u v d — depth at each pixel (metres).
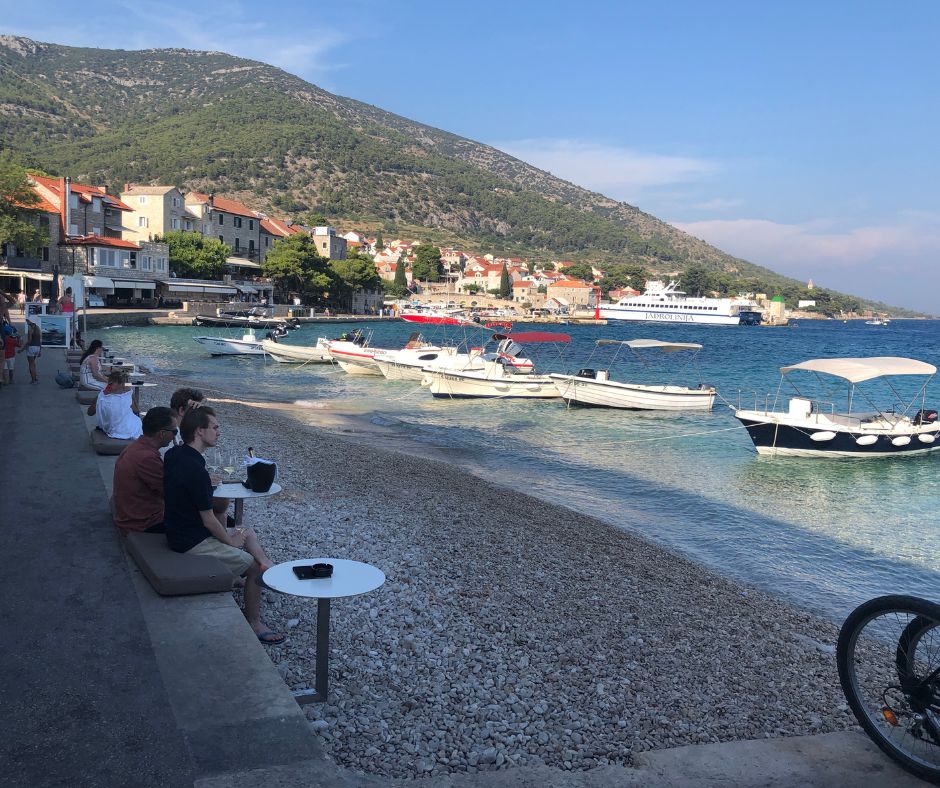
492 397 37.34
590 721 5.79
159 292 89.69
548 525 13.15
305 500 12.70
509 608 8.35
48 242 69.38
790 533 15.04
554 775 4.77
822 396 42.56
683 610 9.26
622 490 18.33
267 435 20.20
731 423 31.59
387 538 10.78
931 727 4.55
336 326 101.00
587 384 34.78
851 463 23.97
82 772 3.50
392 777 4.57
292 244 113.50
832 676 7.64
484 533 11.83
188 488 5.84
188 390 7.55
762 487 19.67
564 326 157.38
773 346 103.69
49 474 9.77
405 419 29.91
